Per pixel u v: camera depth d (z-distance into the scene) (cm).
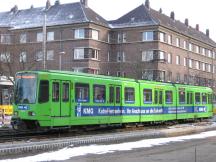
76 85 2530
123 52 7231
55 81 2398
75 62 6844
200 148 1922
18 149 1661
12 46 5625
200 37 9119
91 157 1594
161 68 7025
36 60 6059
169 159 1570
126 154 1692
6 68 5472
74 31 6906
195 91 3997
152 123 3344
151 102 3269
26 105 2372
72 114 2492
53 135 2452
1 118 3609
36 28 7206
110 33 7325
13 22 7612
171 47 7475
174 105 3603
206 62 9181
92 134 2580
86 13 7038
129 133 2470
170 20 8088
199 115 4069
